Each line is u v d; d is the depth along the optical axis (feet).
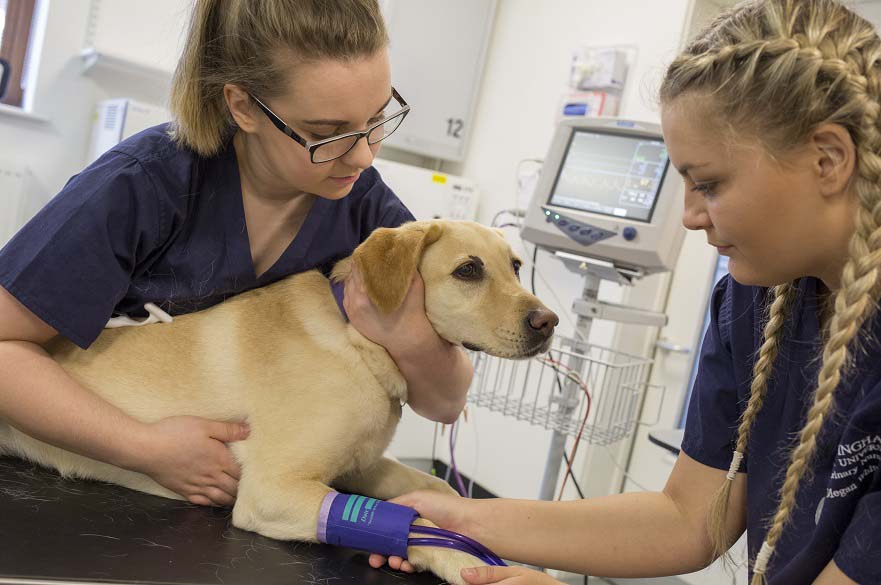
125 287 3.46
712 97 2.53
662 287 8.96
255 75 3.22
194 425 3.35
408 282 3.55
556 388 8.98
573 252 6.89
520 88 10.63
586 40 9.72
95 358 3.69
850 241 2.43
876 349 2.61
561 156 7.29
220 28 3.40
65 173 9.86
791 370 3.10
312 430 3.38
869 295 2.47
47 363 3.23
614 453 9.01
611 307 6.22
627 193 6.68
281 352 3.61
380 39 3.24
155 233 3.52
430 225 3.93
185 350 3.71
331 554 3.00
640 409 9.06
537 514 3.35
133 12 9.95
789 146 2.43
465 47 10.80
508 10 11.03
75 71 9.70
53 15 9.43
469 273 3.94
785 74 2.39
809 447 2.43
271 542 3.05
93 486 3.46
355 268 3.65
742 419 3.28
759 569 2.57
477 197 10.86
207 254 3.75
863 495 2.57
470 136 11.36
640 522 3.41
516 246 10.21
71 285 3.21
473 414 10.33
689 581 7.65
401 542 2.91
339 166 3.48
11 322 3.16
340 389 3.49
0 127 9.38
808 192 2.49
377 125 3.48
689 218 2.83
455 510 3.33
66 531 2.69
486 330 3.91
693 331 8.68
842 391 2.72
